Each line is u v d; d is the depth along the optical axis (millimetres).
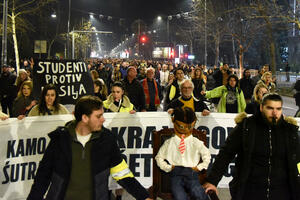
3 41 19234
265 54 59406
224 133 5695
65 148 3088
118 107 6414
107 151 3172
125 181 3291
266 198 3535
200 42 61969
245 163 3580
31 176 5070
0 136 4855
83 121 3102
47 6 47188
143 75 15062
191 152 4293
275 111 3496
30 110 5941
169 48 74312
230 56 71125
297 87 9578
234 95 8234
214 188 3801
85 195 3109
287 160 3537
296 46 60156
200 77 9656
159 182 4465
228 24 39594
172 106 6469
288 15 27828
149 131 5578
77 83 6078
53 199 3088
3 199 4887
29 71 17172
